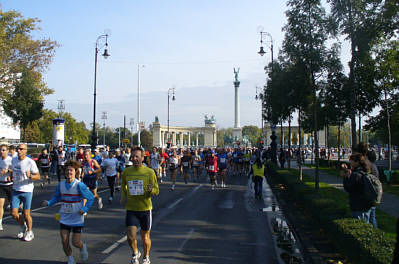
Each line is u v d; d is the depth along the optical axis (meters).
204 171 33.78
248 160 28.88
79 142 93.38
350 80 14.41
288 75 14.89
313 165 40.03
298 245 7.71
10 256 6.66
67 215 6.04
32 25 33.16
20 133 56.53
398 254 3.46
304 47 13.12
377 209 11.10
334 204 8.92
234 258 6.76
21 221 8.08
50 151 26.70
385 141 41.50
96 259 6.55
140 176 6.20
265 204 13.73
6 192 8.98
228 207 12.91
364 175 6.46
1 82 33.59
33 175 7.96
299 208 11.97
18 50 31.83
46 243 7.64
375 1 14.00
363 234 5.68
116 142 121.19
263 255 6.96
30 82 35.72
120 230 8.98
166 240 8.11
